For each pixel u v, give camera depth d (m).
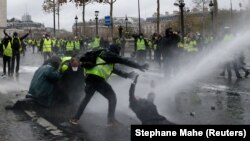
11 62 20.31
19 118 9.83
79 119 9.51
